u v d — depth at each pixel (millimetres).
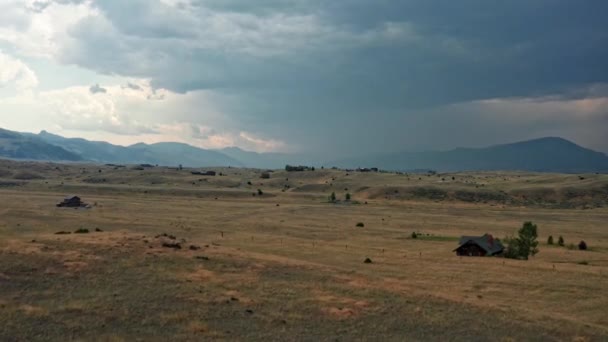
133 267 55875
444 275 72250
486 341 41969
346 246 104125
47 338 36031
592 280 69812
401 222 157500
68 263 54500
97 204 173750
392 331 42938
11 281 47250
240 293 50562
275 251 92688
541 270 76812
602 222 168375
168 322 41375
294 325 42906
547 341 42844
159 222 132000
